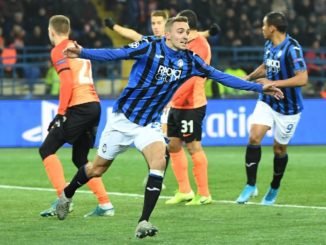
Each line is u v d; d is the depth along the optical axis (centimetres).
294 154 5200
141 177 3991
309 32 7412
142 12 7188
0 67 6444
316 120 5956
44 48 6719
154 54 2433
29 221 2708
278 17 3011
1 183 3803
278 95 2538
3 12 6988
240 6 7388
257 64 6844
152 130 2478
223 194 3384
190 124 3083
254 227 2558
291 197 3275
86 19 7119
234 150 5459
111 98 5797
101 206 2812
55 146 2878
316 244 2280
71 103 2869
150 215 2570
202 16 7244
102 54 2373
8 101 5678
